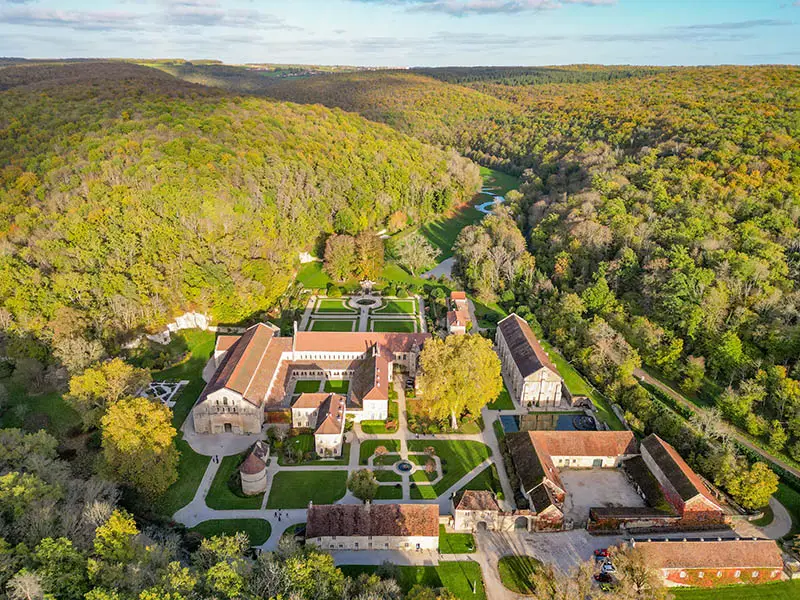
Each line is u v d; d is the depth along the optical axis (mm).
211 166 198750
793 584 86812
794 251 155625
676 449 116188
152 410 103188
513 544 94625
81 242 159625
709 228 166625
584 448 113750
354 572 88062
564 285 177125
